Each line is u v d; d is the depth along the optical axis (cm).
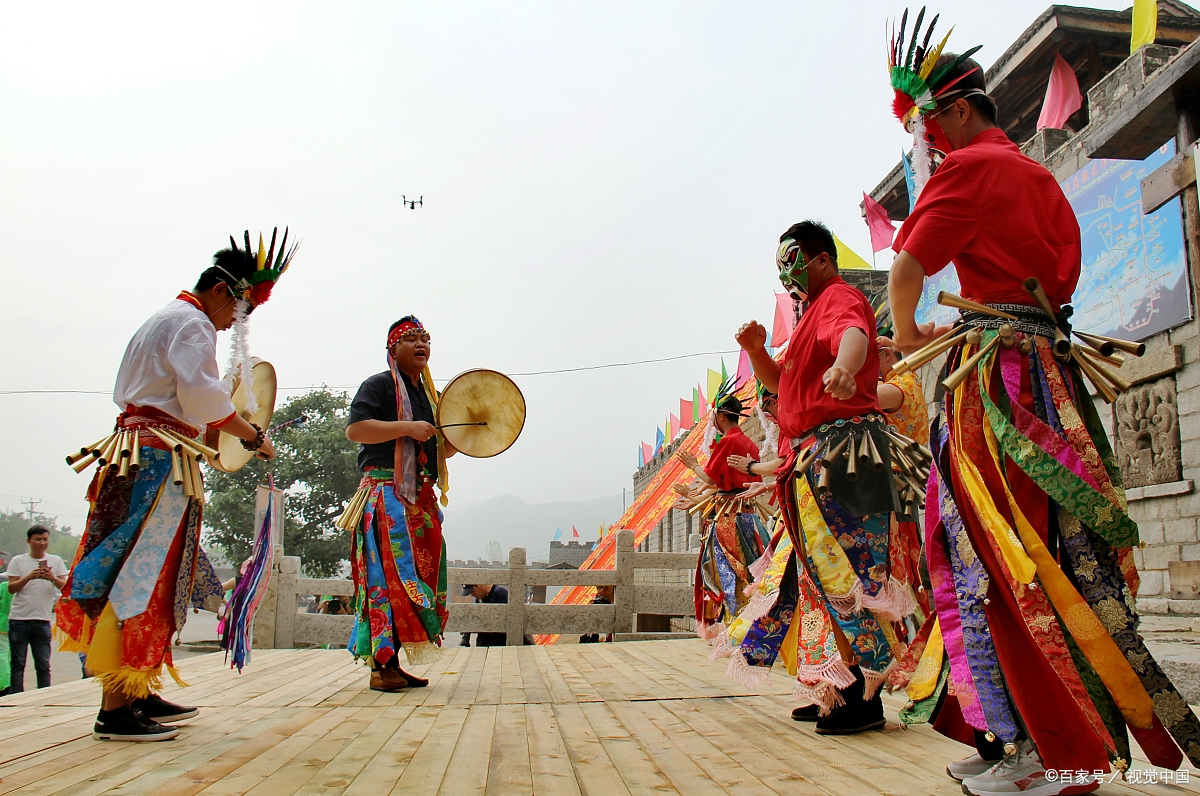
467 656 623
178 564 320
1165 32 1130
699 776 246
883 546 309
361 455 478
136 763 265
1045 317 230
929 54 259
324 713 367
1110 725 204
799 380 321
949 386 224
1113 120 557
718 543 605
